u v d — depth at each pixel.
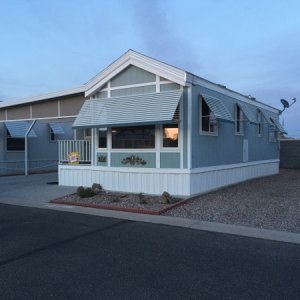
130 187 12.34
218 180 13.34
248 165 16.48
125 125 11.78
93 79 13.03
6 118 17.17
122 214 9.46
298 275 5.10
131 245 6.56
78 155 14.04
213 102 12.31
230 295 4.44
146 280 4.90
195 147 11.66
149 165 11.98
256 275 5.09
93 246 6.49
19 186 14.76
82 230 7.68
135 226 8.09
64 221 8.59
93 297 4.37
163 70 11.48
